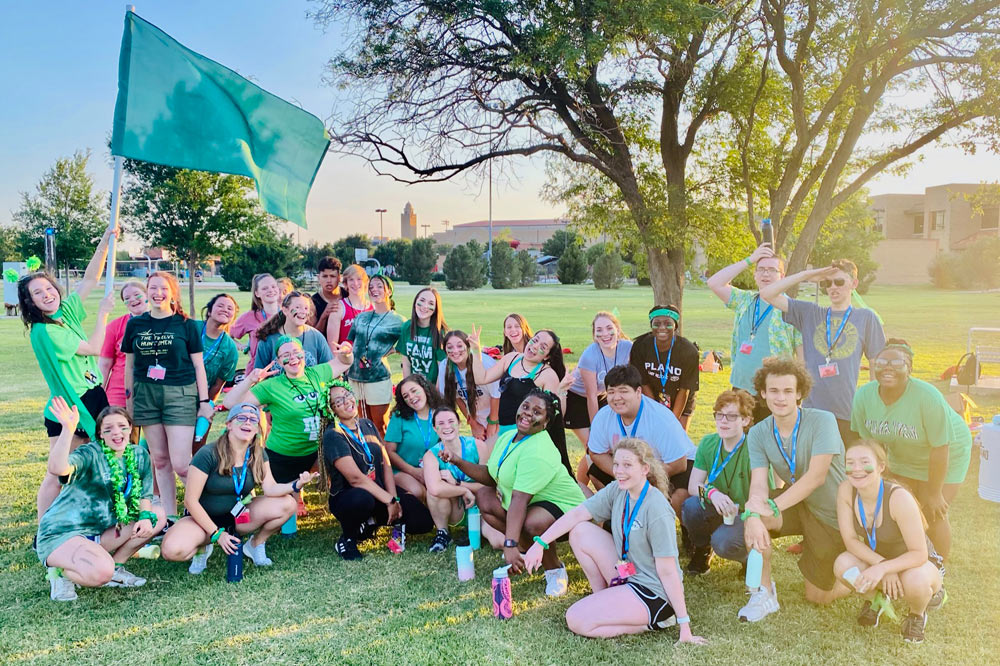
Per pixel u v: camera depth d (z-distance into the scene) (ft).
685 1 33.30
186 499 15.66
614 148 44.19
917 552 12.48
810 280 17.35
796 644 12.53
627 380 15.64
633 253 54.39
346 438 17.35
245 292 132.26
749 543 13.60
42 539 14.62
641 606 12.71
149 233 65.31
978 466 22.98
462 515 18.25
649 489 12.96
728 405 14.62
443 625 13.46
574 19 35.55
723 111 44.47
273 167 19.47
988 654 12.11
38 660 12.34
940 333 65.05
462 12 37.50
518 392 18.40
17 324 79.00
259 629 13.39
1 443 27.76
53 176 89.25
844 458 13.74
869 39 38.65
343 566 16.44
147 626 13.55
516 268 188.03
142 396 17.89
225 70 18.63
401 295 128.57
